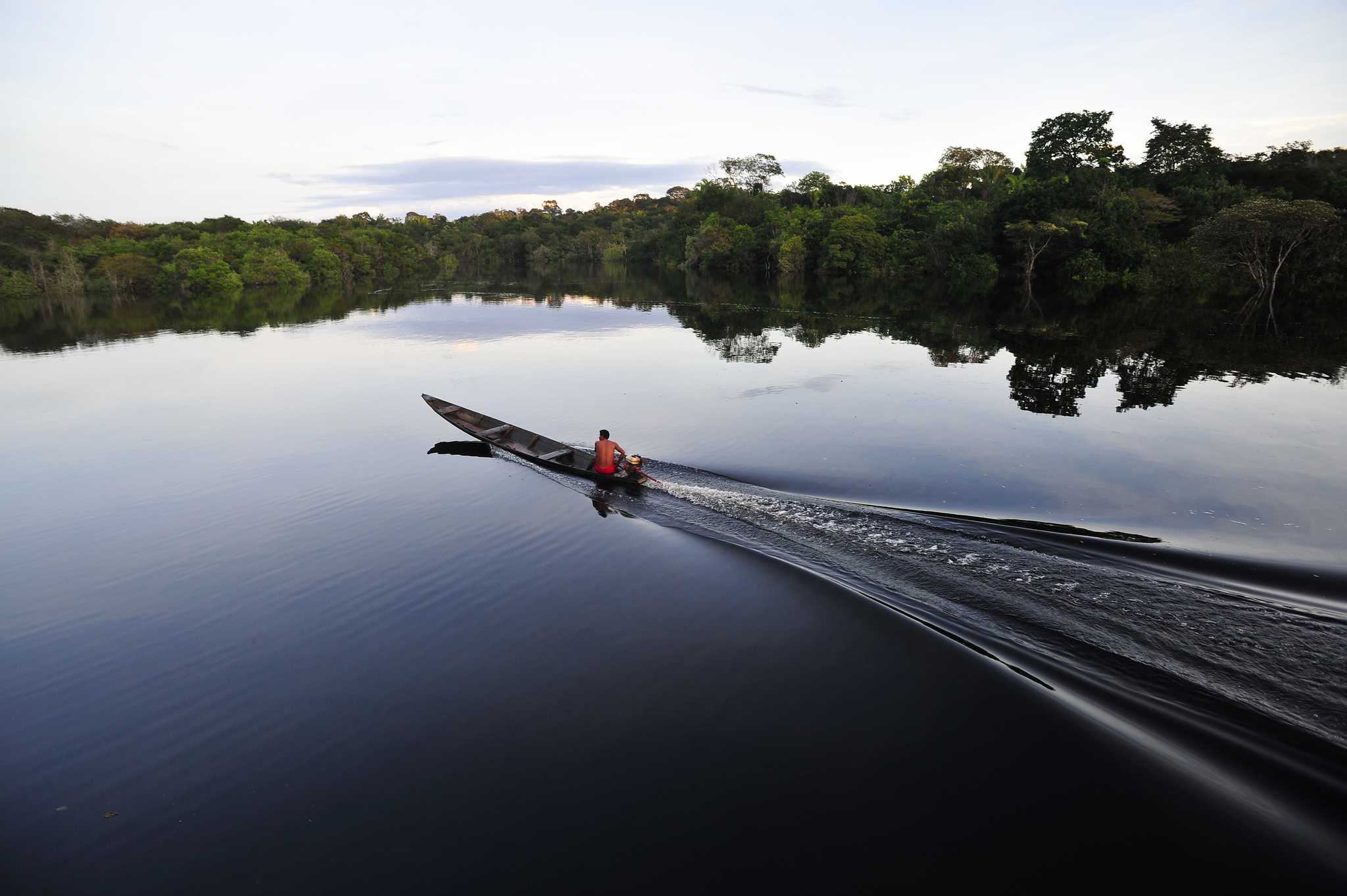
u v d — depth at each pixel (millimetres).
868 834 4906
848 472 12148
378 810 5273
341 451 14969
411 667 7172
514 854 4832
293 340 33438
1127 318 31891
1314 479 11273
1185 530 9375
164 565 9719
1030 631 7168
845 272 70500
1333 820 4797
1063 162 59094
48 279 63750
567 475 12836
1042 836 4840
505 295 58219
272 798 5441
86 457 14969
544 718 6277
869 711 6203
